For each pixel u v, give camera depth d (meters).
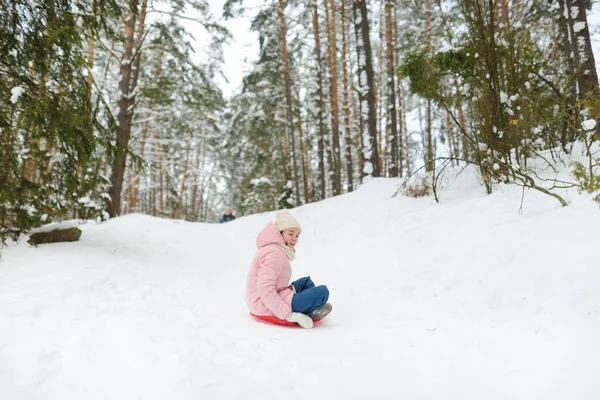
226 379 2.18
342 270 5.60
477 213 5.36
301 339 2.98
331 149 19.27
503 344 2.73
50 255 5.02
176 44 12.95
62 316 3.03
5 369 2.20
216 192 37.50
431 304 3.77
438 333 3.06
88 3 6.05
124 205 24.69
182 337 2.77
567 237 3.88
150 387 2.03
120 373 2.18
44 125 5.42
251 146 22.00
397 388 2.20
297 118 22.09
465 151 6.67
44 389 2.04
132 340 2.62
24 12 5.34
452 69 7.16
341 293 4.64
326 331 3.25
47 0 5.39
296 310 3.39
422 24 18.16
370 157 10.40
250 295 3.53
